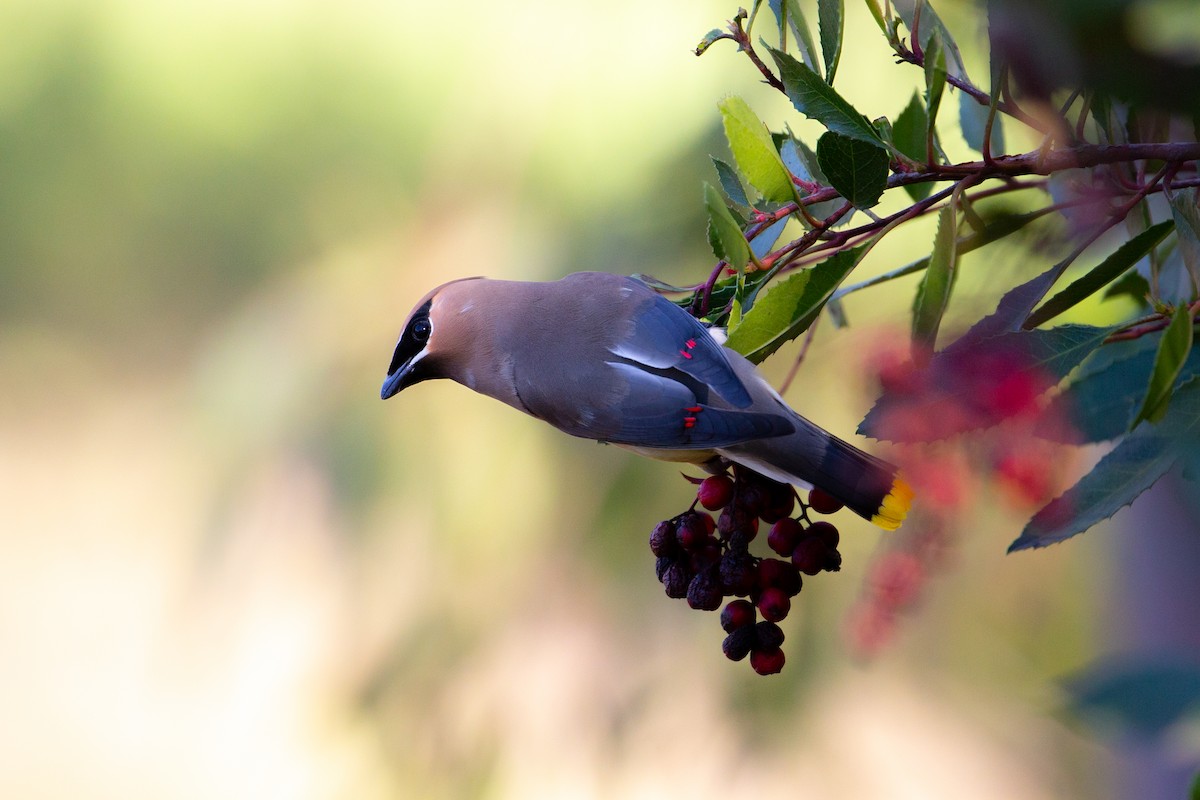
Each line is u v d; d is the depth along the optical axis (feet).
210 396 39.40
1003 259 17.85
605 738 36.94
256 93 60.29
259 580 38.93
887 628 14.69
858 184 14.64
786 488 17.08
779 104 32.71
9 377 84.12
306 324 38.93
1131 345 16.22
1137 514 31.12
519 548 37.22
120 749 71.26
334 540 37.83
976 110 18.35
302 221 59.72
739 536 16.80
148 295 75.00
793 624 36.09
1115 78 9.92
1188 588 30.30
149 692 72.43
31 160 68.23
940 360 14.10
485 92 36.83
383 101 54.44
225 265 68.49
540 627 37.40
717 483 17.03
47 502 87.71
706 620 37.04
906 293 29.63
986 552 39.63
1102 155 14.03
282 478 38.22
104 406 85.51
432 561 37.50
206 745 65.31
